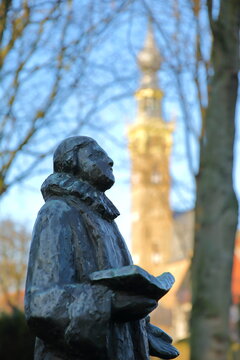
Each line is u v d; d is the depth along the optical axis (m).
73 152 2.42
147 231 43.50
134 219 48.28
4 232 21.36
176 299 50.22
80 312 1.94
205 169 7.19
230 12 7.12
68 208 2.25
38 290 2.04
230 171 7.14
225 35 7.15
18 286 22.27
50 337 2.01
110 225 2.38
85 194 2.31
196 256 7.07
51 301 1.99
